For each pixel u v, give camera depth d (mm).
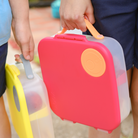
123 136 1331
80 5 840
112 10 854
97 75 818
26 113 847
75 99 941
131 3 861
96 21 917
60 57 894
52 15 4129
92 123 936
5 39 874
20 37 950
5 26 849
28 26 975
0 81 953
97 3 864
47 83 1004
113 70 782
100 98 854
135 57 954
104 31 899
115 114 841
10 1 927
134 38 939
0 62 898
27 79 891
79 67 857
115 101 819
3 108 1018
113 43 818
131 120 1442
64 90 957
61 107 1013
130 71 1009
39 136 920
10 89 976
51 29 3443
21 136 990
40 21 3928
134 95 1003
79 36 834
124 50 921
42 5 5051
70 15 846
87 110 922
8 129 1037
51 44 895
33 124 892
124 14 871
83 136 1354
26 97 852
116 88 807
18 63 1021
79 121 984
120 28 887
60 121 1486
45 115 905
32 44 996
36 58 2332
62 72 920
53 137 958
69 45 846
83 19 855
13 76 887
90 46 792
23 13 943
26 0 953
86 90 880
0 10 823
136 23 909
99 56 782
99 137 1031
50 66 947
